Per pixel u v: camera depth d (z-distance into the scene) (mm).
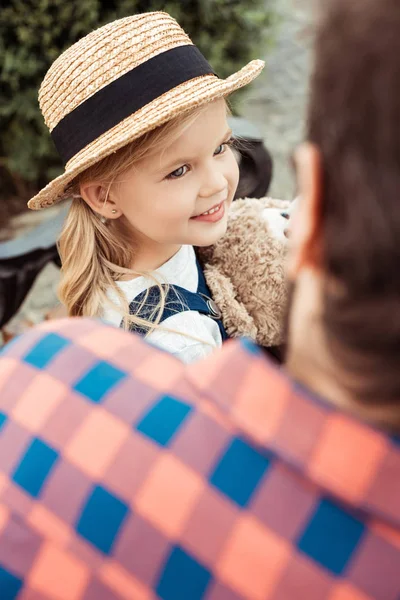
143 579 463
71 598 480
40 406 548
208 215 1163
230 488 454
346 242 379
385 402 408
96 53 1102
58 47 2986
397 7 366
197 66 1138
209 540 450
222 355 508
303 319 446
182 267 1226
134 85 1086
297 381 452
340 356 405
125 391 538
